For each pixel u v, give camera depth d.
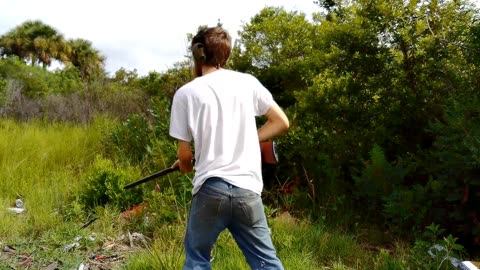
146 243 5.00
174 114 3.03
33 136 8.84
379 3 5.81
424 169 5.51
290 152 6.22
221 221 2.96
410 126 5.85
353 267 4.46
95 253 4.87
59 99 12.59
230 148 2.96
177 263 4.20
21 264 4.53
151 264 4.25
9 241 5.09
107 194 6.12
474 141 4.48
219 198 2.90
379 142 5.84
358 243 5.06
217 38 3.13
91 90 12.39
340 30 5.91
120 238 5.23
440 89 5.66
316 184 6.06
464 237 4.86
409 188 5.55
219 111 2.99
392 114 5.80
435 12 5.72
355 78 6.01
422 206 4.92
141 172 6.82
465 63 5.47
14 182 6.88
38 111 12.23
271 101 3.15
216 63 3.15
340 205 5.65
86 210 6.05
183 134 3.03
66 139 8.59
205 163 2.96
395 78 5.86
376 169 5.39
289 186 6.25
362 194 5.52
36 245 4.99
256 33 8.34
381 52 5.82
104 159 7.10
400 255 4.57
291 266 4.23
